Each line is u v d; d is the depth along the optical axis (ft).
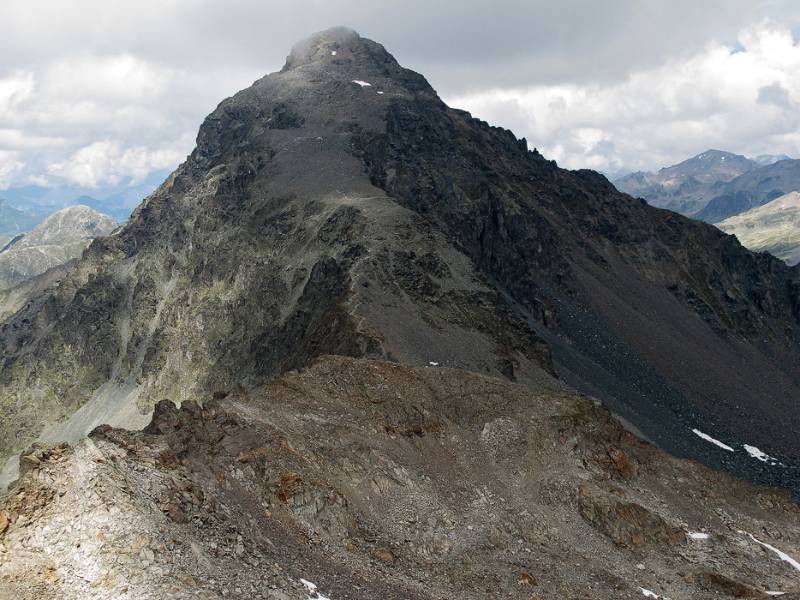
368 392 232.32
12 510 111.65
